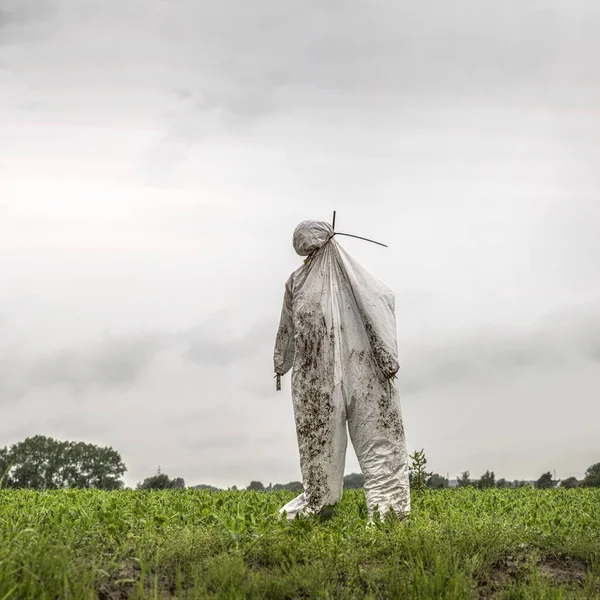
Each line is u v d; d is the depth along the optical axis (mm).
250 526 7145
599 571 6480
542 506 10172
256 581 5531
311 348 8836
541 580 6043
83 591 4984
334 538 6898
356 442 8758
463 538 6797
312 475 8633
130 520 7281
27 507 8445
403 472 8578
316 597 5438
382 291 8930
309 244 9094
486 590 6070
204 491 12312
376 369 8742
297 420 8820
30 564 5215
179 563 5926
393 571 5773
